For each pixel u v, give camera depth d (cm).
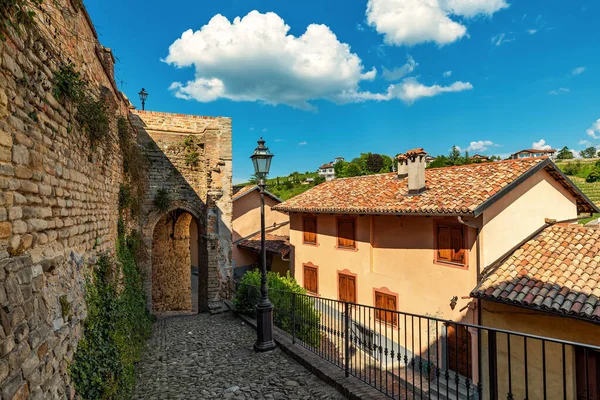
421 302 1102
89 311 488
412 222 1148
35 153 350
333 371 577
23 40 332
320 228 1570
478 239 940
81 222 520
